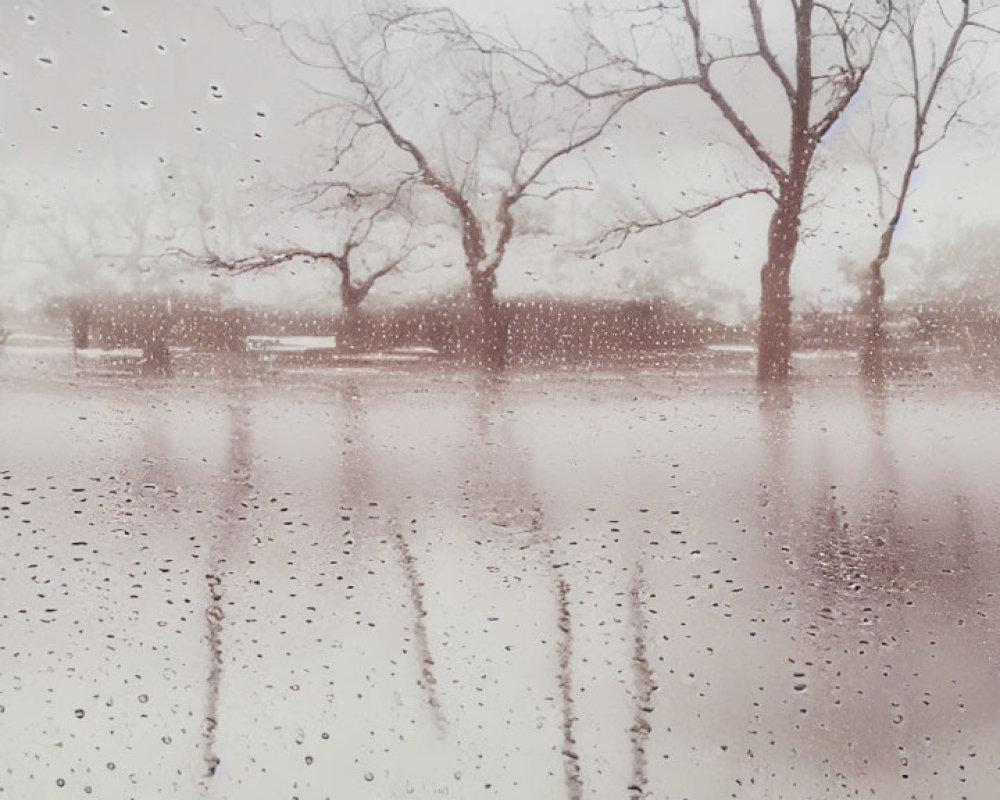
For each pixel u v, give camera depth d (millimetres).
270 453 24047
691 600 20938
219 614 20531
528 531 22266
